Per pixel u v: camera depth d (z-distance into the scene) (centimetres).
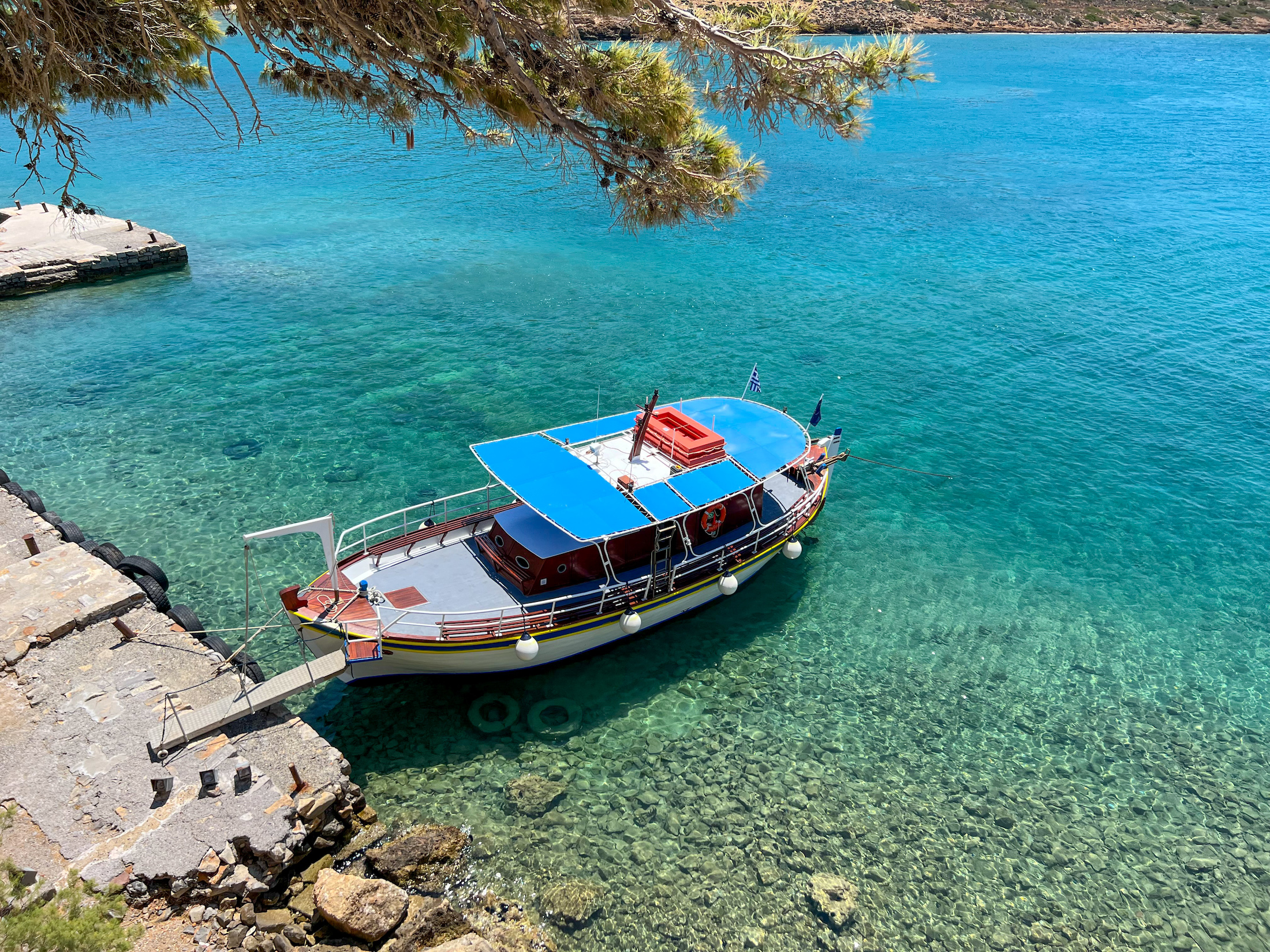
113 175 6762
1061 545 2664
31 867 1316
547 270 5000
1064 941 1500
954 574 2516
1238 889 1609
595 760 1816
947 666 2159
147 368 3616
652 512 2012
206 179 6744
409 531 2577
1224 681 2138
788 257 5331
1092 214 6378
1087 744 1938
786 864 1609
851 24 12475
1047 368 3897
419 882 1498
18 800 1426
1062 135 9188
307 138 8362
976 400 3584
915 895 1566
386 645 1816
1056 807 1773
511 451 2172
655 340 4056
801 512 2477
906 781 1819
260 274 4803
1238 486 2991
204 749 1558
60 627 1781
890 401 3550
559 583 2053
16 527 2177
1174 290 4878
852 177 7344
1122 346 4138
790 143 8656
